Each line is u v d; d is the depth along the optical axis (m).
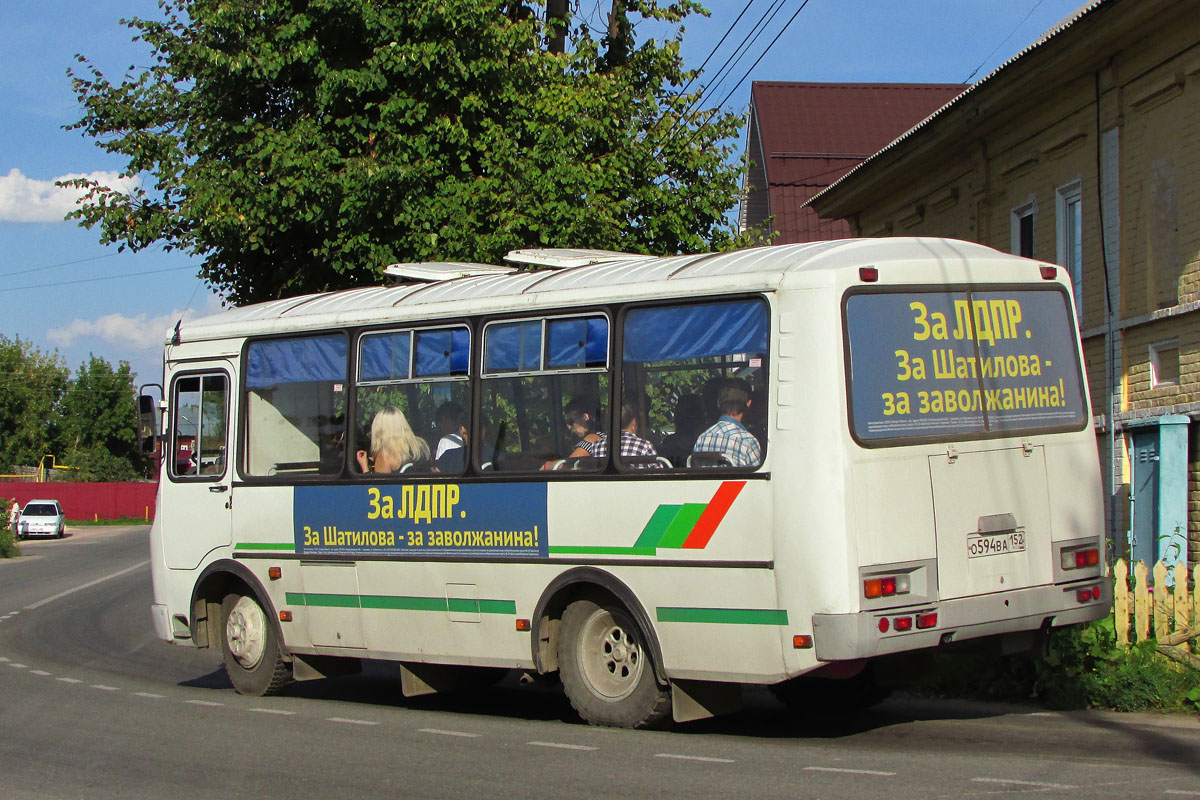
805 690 9.27
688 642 7.89
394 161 15.64
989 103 16.41
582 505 8.41
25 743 8.87
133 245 16.70
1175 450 12.95
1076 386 8.41
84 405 89.31
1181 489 12.95
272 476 10.53
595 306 8.52
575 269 9.21
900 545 7.38
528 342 8.90
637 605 8.11
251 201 15.82
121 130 17.23
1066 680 9.00
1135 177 14.07
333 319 10.19
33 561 41.12
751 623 7.56
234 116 17.00
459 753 7.94
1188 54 12.98
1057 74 15.12
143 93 17.31
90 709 10.45
